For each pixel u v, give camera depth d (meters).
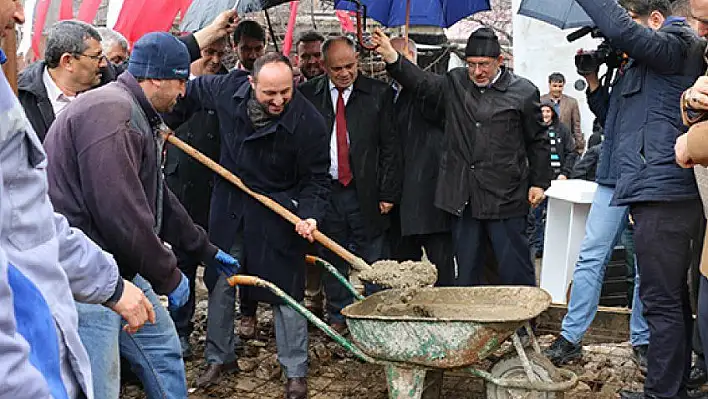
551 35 8.86
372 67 7.07
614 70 5.07
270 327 6.19
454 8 6.28
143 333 3.51
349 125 5.52
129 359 3.54
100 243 3.26
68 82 4.40
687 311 4.30
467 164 5.27
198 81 5.04
